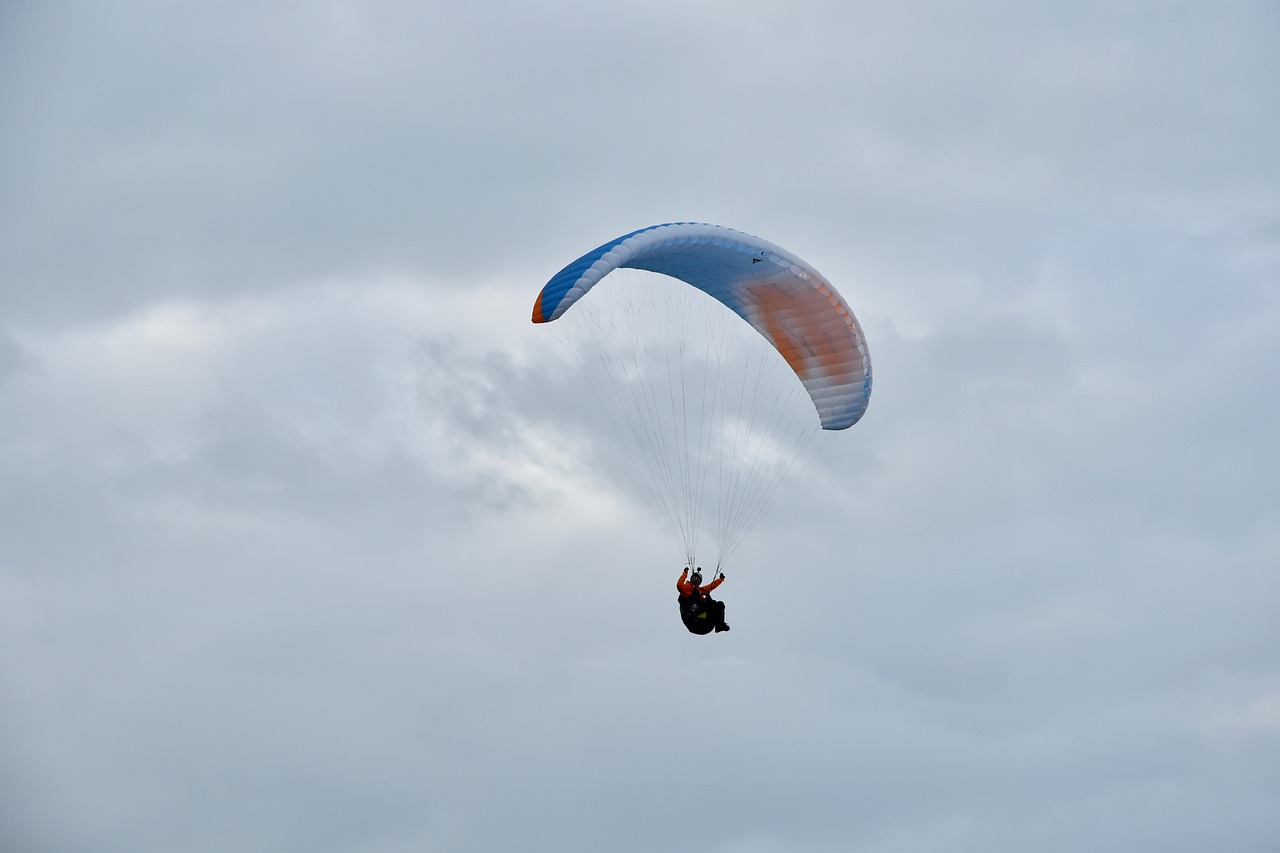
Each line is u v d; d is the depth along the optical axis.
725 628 100.50
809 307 102.25
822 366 105.44
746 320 106.12
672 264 101.25
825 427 107.88
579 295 89.00
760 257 98.75
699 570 100.38
